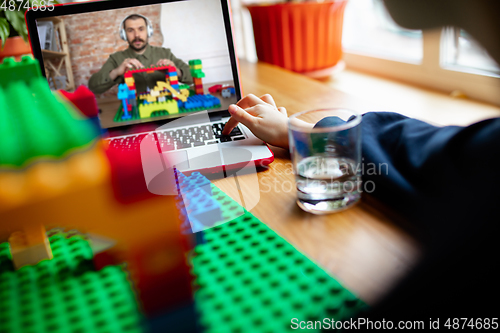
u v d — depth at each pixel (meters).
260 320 0.42
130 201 0.41
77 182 0.40
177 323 0.43
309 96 1.17
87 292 0.49
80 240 0.60
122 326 0.44
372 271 0.47
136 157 0.41
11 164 0.39
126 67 1.07
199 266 0.51
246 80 1.42
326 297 0.44
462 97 2.43
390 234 0.52
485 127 0.50
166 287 0.43
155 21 1.07
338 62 3.02
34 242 0.55
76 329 0.44
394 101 2.51
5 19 1.54
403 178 0.56
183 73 1.08
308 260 0.50
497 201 0.44
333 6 2.70
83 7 1.06
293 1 2.92
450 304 0.40
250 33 3.68
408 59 2.79
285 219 0.59
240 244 0.55
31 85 0.55
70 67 1.06
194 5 1.08
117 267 0.53
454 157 0.51
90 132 0.43
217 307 0.44
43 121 0.43
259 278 0.48
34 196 0.40
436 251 0.46
